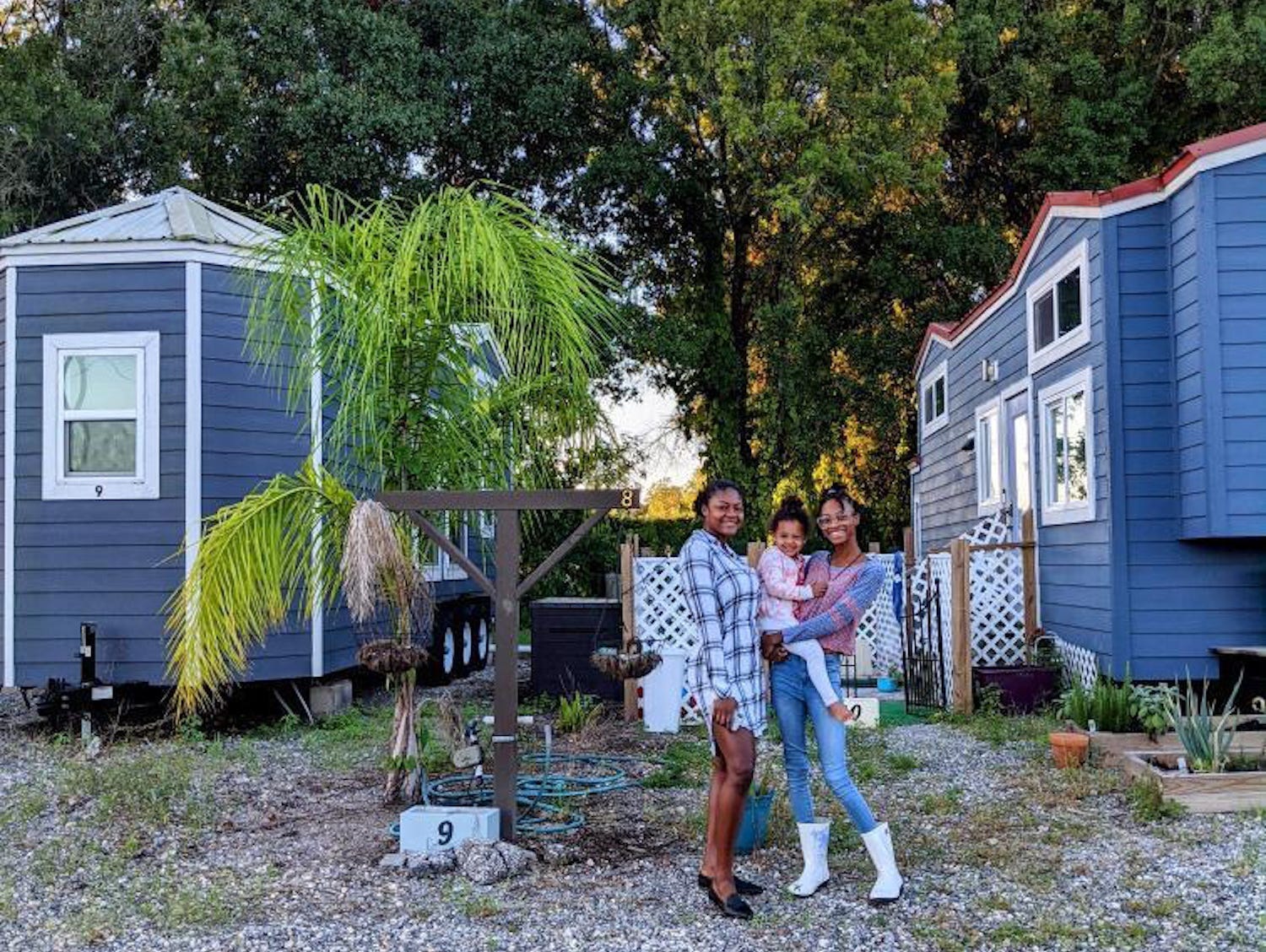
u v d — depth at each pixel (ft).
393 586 20.77
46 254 31.35
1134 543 29.55
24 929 15.38
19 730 32.83
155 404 31.09
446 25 65.05
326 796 23.09
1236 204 27.55
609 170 67.31
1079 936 14.21
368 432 22.13
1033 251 37.19
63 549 31.24
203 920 15.46
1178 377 29.17
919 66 63.41
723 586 15.43
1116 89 69.36
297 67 61.41
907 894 16.01
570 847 18.92
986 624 35.58
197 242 31.12
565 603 36.09
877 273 73.00
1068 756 24.16
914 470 64.75
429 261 21.33
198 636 20.16
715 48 61.93
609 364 67.56
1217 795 20.29
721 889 15.43
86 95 61.57
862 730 29.71
